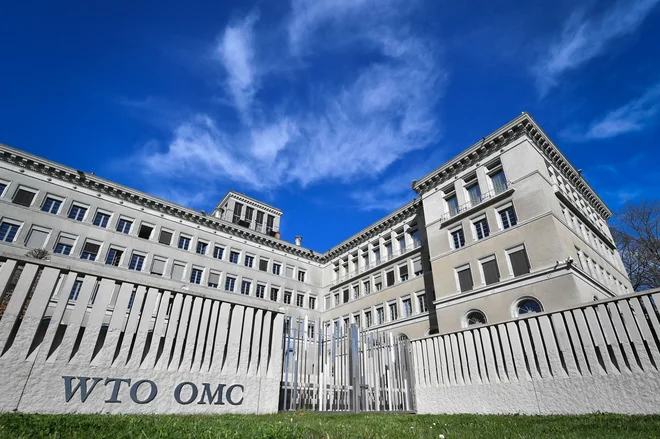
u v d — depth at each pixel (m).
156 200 35.94
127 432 4.02
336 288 44.81
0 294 6.30
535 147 26.75
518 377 10.53
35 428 3.95
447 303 27.28
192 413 7.65
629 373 8.70
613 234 38.97
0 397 5.79
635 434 5.69
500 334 11.26
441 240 29.91
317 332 12.43
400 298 34.94
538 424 7.15
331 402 11.45
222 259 39.22
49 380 6.31
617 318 9.21
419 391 12.91
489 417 9.15
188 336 8.27
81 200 32.25
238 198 46.09
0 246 27.25
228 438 3.96
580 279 21.73
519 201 25.14
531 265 23.06
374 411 11.85
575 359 9.70
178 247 36.59
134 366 7.30
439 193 31.84
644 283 36.91
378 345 13.85
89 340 6.95
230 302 9.26
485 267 25.94
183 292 8.49
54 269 6.96
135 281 7.85
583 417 8.01
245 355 9.02
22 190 29.67
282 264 44.34
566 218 25.81
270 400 9.09
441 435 5.34
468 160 29.91
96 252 31.52
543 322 10.47
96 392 6.71
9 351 6.10
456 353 12.23
